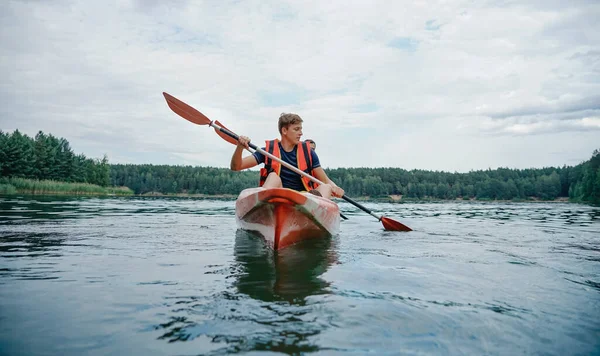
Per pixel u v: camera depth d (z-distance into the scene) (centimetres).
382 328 126
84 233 365
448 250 295
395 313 141
